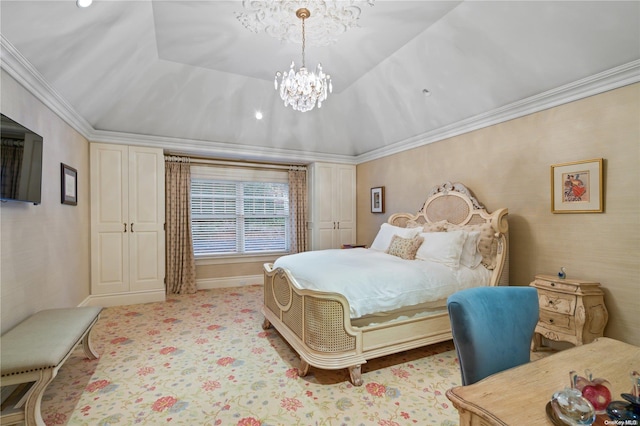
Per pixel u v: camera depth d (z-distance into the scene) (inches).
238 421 70.2
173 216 182.7
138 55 115.1
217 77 141.0
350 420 70.6
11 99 82.8
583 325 88.9
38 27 77.5
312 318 88.0
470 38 103.1
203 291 189.6
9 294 81.2
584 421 29.0
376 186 204.7
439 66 119.9
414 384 86.2
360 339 89.0
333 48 119.3
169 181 182.9
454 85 124.9
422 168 167.5
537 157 113.7
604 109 95.1
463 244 117.8
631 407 32.3
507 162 124.2
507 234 119.7
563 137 105.8
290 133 188.9
